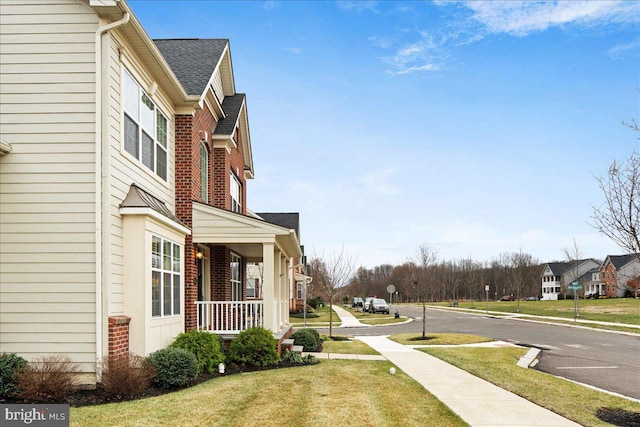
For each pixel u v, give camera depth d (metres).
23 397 8.20
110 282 9.32
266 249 13.53
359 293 94.62
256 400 8.65
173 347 10.80
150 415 7.48
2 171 9.19
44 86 9.27
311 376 11.22
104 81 9.33
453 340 21.27
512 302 68.81
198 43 18.28
